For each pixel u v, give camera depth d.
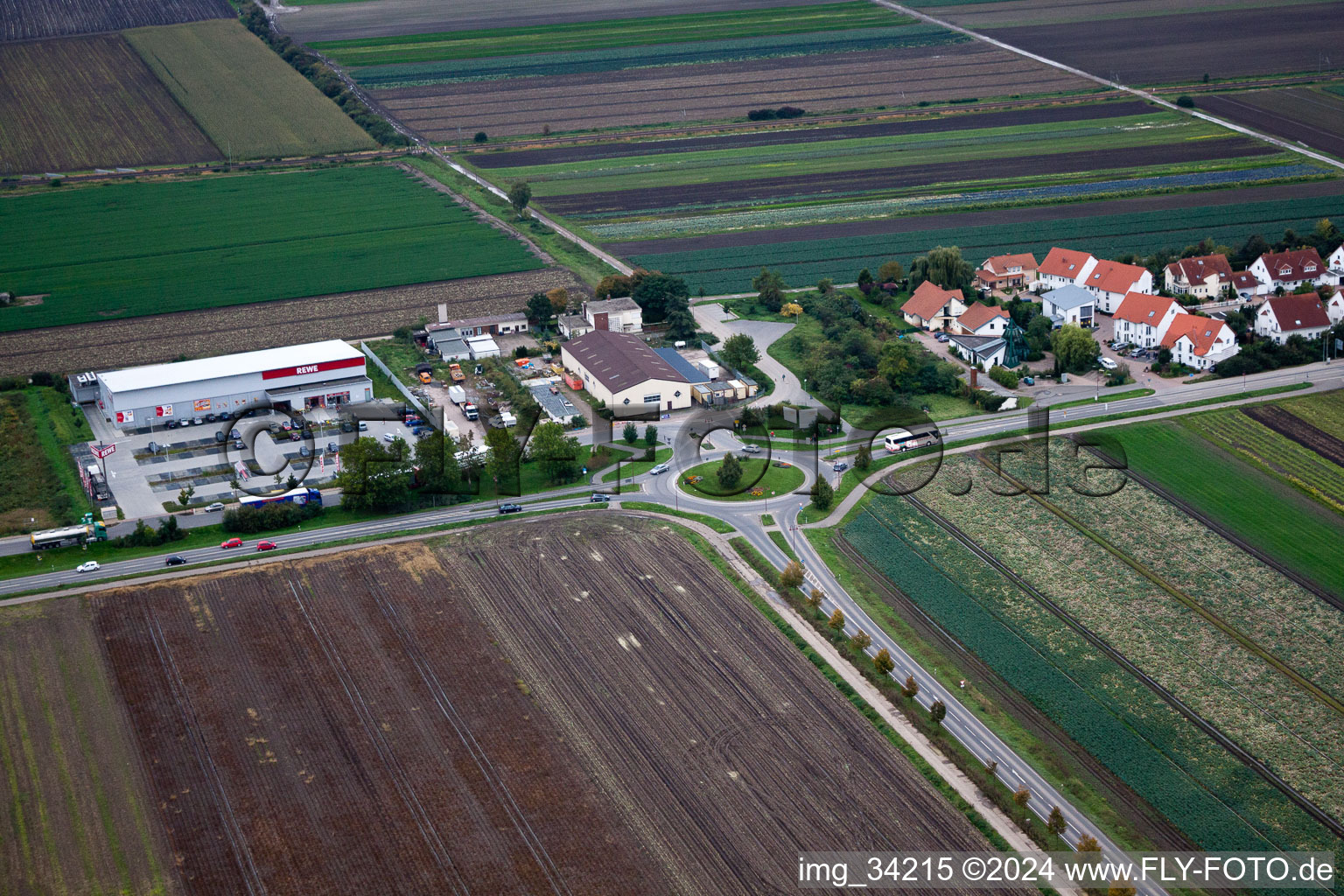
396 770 121.81
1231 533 162.50
